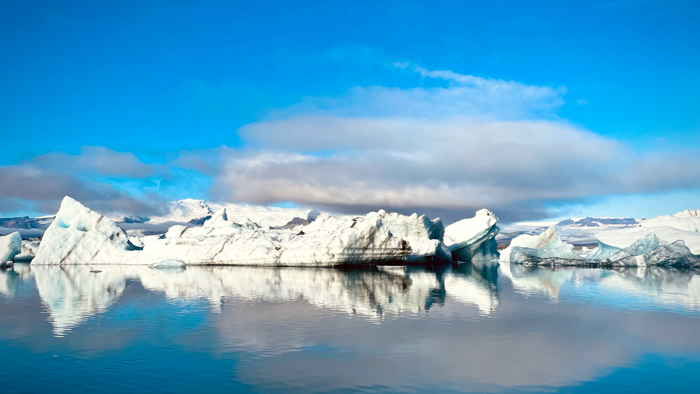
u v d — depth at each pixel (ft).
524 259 189.88
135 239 240.73
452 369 39.50
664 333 52.34
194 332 52.85
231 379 37.04
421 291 91.50
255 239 174.40
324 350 45.24
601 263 170.91
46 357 43.01
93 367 40.09
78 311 67.21
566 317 62.03
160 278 122.52
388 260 172.35
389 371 38.96
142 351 44.93
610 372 38.86
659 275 132.57
